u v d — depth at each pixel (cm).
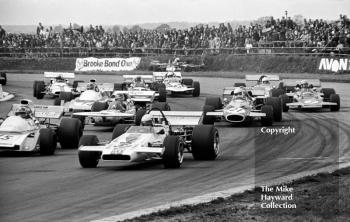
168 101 13925
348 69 18338
